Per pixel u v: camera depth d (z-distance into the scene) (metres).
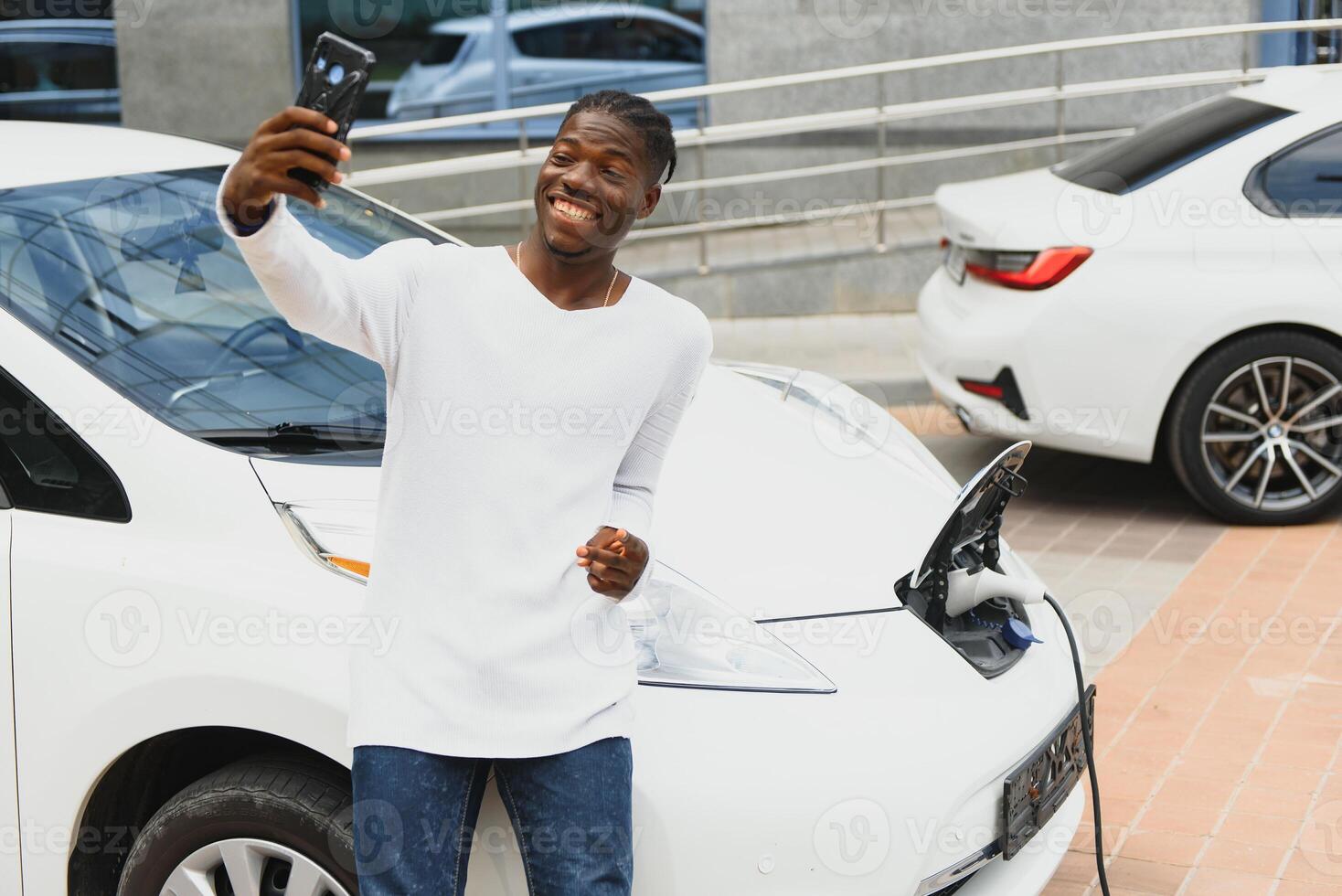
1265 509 5.30
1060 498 5.75
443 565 1.95
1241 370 5.16
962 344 5.37
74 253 2.79
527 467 1.94
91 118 9.90
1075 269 5.14
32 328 2.56
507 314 1.94
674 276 8.57
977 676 2.49
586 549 1.92
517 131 9.78
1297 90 5.55
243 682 2.22
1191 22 9.38
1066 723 2.66
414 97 9.78
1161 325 5.10
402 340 1.93
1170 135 5.52
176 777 2.49
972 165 9.75
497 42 9.70
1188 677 4.08
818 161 9.73
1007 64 9.59
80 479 2.44
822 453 3.01
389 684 1.97
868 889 2.23
